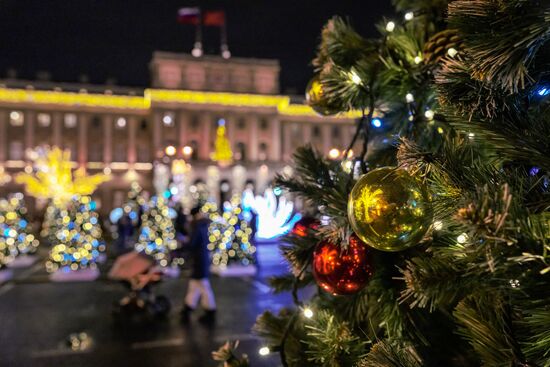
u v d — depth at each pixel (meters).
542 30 0.69
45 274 13.94
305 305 1.44
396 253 1.21
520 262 0.65
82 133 50.66
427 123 1.36
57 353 6.23
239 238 13.66
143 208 15.93
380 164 1.45
